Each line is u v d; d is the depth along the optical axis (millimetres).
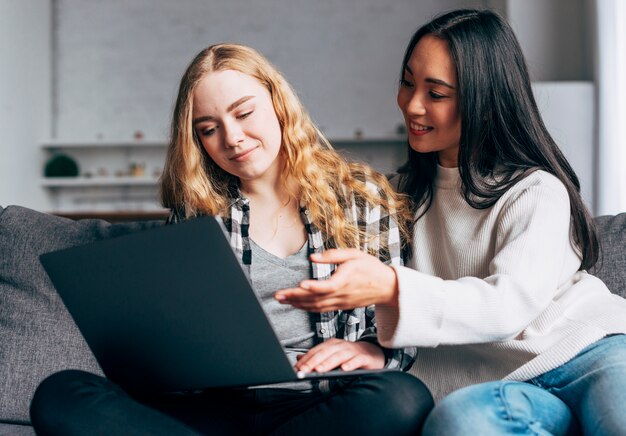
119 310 1271
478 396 1229
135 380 1347
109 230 1852
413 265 1664
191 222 1167
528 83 1627
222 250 1158
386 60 7012
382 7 7016
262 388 1449
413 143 1623
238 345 1210
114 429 1187
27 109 6621
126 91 7188
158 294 1229
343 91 7039
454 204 1619
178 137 1614
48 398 1215
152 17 7168
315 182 1608
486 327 1354
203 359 1252
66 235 1845
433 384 1566
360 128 7031
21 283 1780
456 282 1387
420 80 1574
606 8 4129
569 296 1535
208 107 1543
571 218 1595
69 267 1275
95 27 7203
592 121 4227
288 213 1638
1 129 6098
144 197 7137
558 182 1562
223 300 1188
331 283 1232
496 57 1573
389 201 1649
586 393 1325
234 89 1532
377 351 1448
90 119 7203
